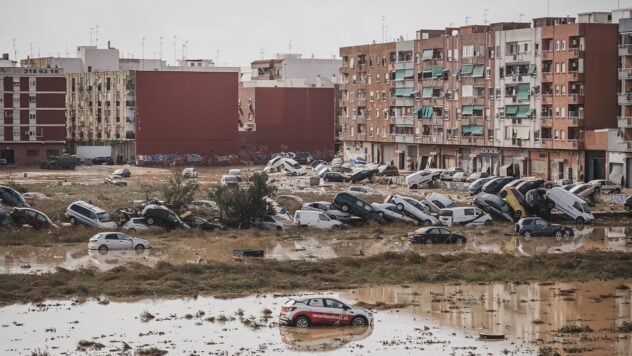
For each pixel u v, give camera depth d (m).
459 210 129.88
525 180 146.75
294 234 121.19
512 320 77.88
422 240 114.31
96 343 70.25
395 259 101.44
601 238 120.19
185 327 75.00
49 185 179.88
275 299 84.94
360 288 89.69
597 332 74.38
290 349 69.19
